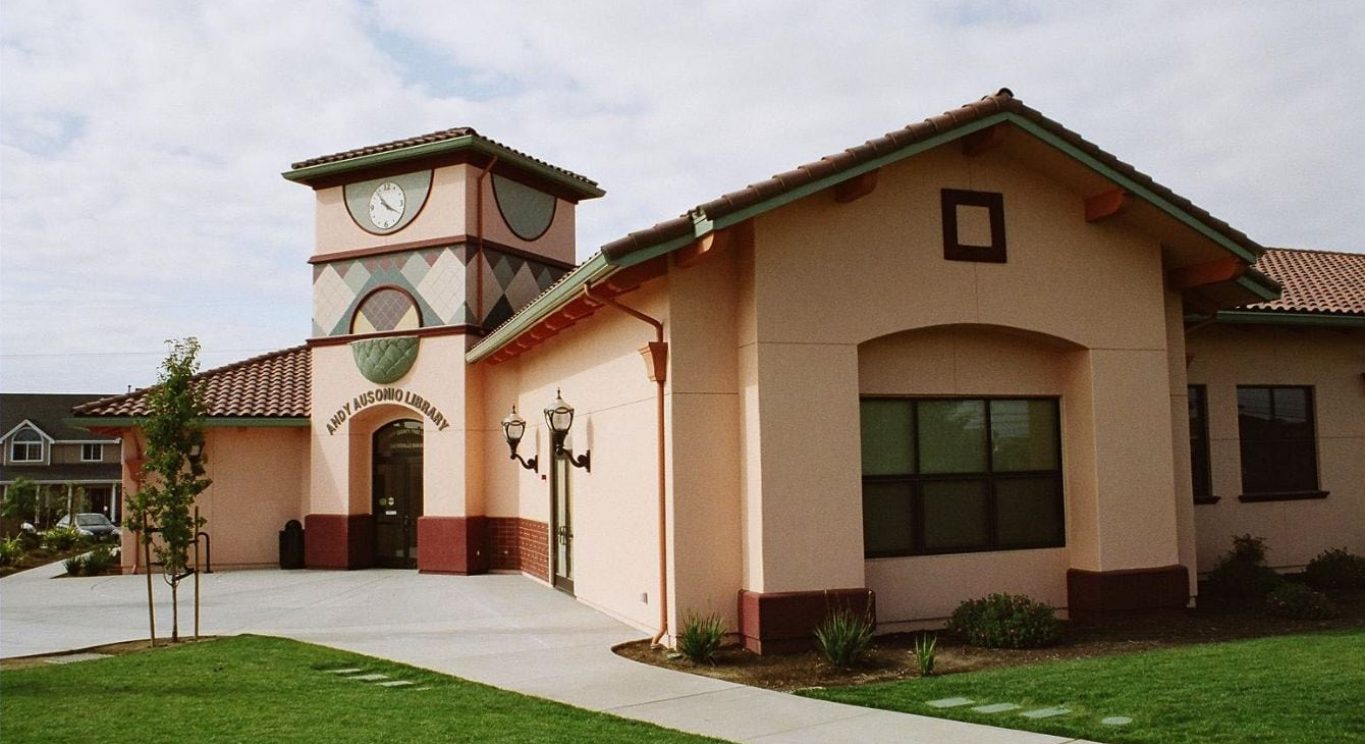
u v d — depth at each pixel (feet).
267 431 71.31
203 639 40.68
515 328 49.65
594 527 46.47
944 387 40.06
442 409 65.05
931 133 36.63
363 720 25.53
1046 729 23.99
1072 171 39.55
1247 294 44.39
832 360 36.60
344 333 68.39
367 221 67.97
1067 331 40.24
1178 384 43.83
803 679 31.35
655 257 34.60
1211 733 22.82
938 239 38.70
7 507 135.95
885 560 38.50
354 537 67.92
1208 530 52.47
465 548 63.72
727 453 36.78
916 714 26.16
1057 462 41.83
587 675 32.01
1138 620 39.83
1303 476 55.31
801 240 36.58
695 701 28.22
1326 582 49.60
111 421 67.26
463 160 65.21
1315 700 25.14
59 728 24.95
